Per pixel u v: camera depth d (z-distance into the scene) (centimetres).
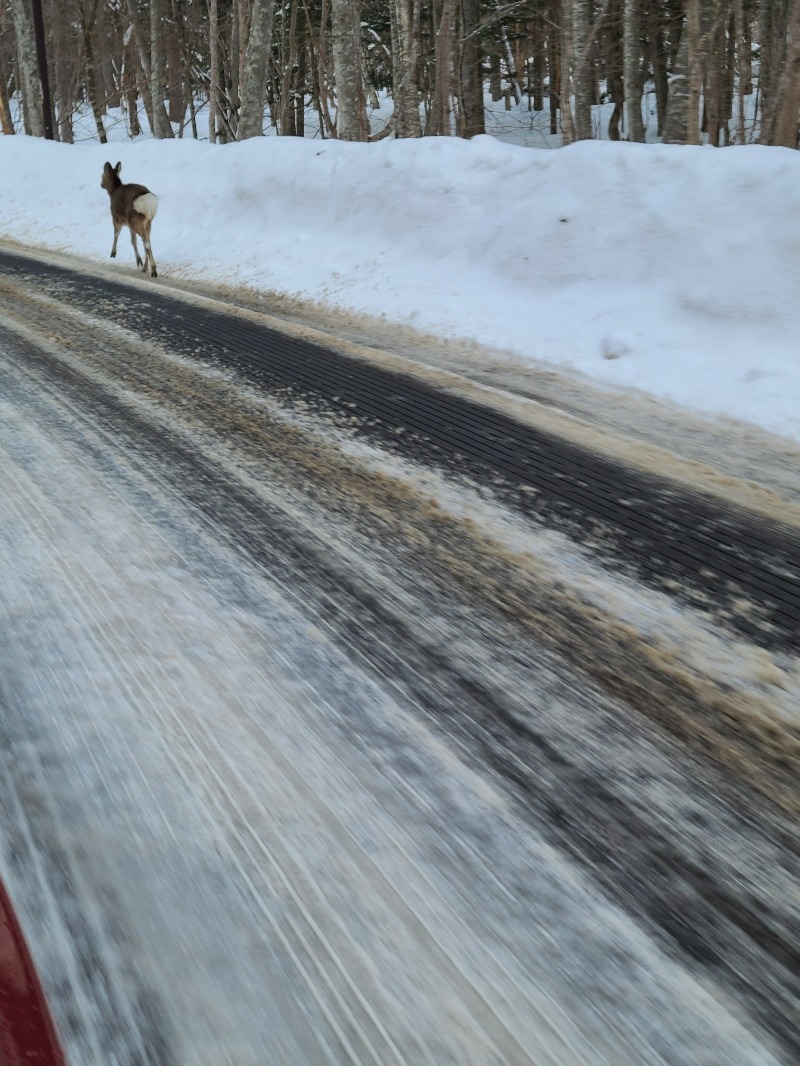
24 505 455
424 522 456
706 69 2073
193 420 593
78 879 228
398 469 523
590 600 383
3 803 254
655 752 287
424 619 365
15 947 204
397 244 1030
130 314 906
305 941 213
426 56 2717
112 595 373
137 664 325
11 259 1266
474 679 325
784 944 217
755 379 652
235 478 503
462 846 246
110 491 479
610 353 734
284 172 1235
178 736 287
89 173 1650
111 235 1408
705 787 272
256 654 336
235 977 203
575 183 879
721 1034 193
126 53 3419
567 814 259
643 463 537
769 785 273
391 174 1076
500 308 861
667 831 254
